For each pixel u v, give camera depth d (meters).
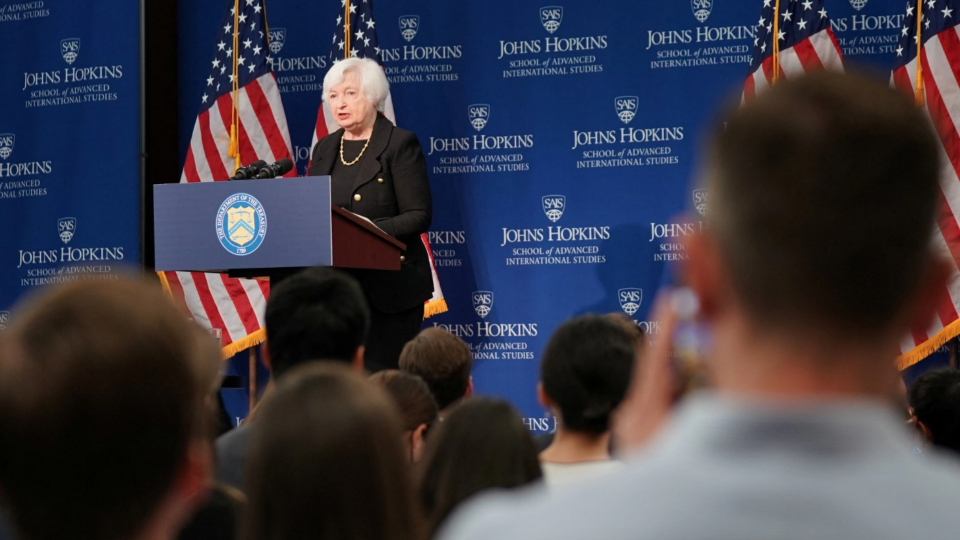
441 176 10.06
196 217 5.98
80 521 1.16
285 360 3.77
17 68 10.71
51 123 10.59
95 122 10.47
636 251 9.70
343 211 6.03
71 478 1.13
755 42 9.02
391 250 6.98
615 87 9.77
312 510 2.00
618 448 3.68
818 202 0.82
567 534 0.78
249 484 2.08
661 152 9.67
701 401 0.86
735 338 0.89
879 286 0.84
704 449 0.81
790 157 0.83
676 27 9.63
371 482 2.02
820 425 0.79
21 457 1.13
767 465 0.79
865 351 0.85
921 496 0.77
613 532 0.77
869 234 0.82
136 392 1.14
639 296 9.67
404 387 4.02
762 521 0.76
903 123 0.83
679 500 0.78
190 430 1.23
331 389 2.10
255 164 6.63
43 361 1.12
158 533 1.23
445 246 10.02
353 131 8.30
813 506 0.76
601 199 9.78
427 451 3.10
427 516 2.99
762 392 0.85
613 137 9.77
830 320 0.84
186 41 10.50
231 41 9.90
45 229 10.56
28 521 1.17
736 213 0.86
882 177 0.82
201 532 2.64
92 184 10.45
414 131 10.11
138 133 10.33
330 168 8.23
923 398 4.21
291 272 6.19
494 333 9.94
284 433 2.03
